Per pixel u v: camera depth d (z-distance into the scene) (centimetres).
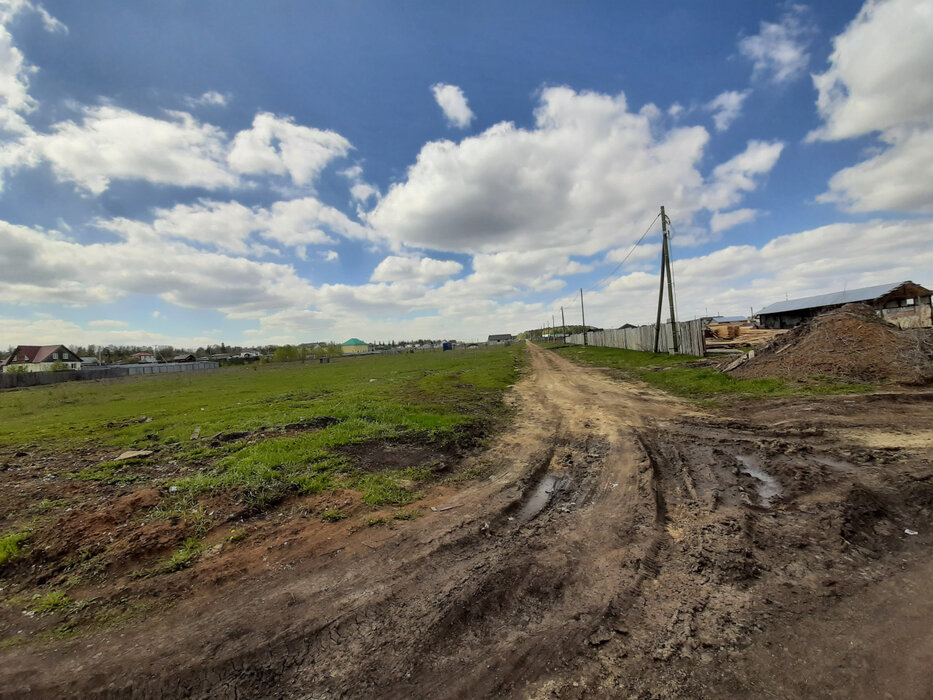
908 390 912
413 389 1617
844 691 212
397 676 244
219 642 278
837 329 1231
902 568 315
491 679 237
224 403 1452
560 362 2891
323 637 279
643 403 1104
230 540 429
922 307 1638
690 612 282
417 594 322
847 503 412
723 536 383
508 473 620
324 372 3070
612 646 256
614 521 436
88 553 397
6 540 416
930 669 219
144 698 238
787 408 871
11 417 1417
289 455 694
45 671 259
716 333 2992
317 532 443
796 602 284
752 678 224
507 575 342
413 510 494
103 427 1116
